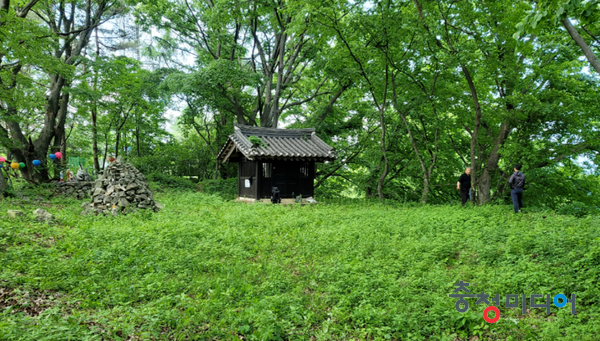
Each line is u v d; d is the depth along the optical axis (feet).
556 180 59.36
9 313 15.01
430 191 80.79
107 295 17.63
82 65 81.56
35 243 25.23
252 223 36.76
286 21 77.71
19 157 66.90
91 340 13.04
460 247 27.30
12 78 55.83
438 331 15.49
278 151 61.77
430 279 20.48
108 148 102.22
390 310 16.62
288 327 15.44
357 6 56.85
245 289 18.76
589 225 31.40
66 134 104.68
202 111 90.84
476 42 48.14
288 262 23.95
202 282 19.51
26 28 48.34
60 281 18.62
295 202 63.05
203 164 108.99
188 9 86.43
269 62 86.79
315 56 82.74
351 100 79.05
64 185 59.16
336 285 19.83
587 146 53.93
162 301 16.58
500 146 55.52
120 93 78.18
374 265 22.67
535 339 14.73
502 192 59.16
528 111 50.90
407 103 63.77
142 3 81.00
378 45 51.29
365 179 79.00
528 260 23.50
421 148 73.00
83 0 74.59
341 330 15.64
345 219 40.22
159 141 100.58
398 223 35.86
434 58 51.31
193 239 28.84
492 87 61.11
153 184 75.61
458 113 60.34
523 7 37.76
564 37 47.98
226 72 72.79
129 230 29.94
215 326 14.84
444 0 47.11
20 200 46.14
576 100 52.54
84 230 29.78
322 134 83.10
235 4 73.00
